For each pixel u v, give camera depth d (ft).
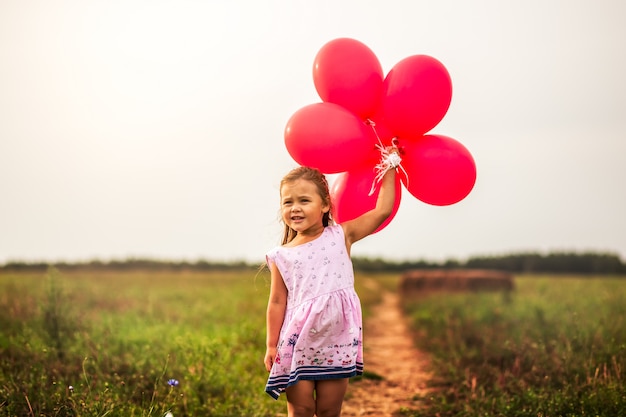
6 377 19.47
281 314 13.15
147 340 25.57
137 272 104.06
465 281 71.87
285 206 13.30
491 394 20.08
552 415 17.71
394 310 66.85
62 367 20.63
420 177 14.34
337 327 12.85
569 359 21.86
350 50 14.20
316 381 12.99
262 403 19.29
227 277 86.84
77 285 49.29
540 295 53.16
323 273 12.94
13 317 30.27
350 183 14.25
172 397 18.58
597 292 52.21
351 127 13.64
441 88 13.97
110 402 16.90
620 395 18.15
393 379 25.16
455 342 30.50
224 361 21.38
